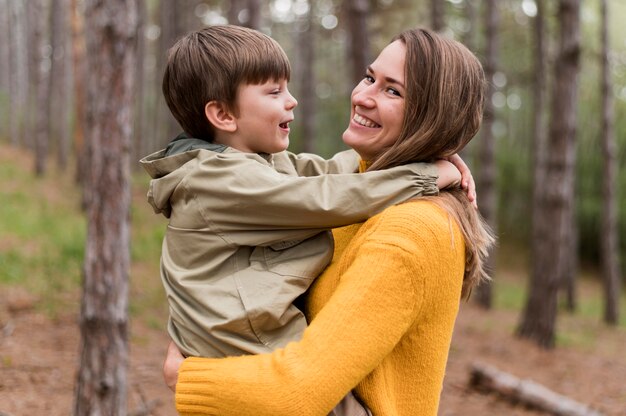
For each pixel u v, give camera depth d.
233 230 1.45
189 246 1.49
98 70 3.28
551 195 9.05
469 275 1.49
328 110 26.30
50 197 14.23
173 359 1.47
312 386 1.26
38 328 6.15
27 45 25.98
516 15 15.97
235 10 8.77
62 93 18.97
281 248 1.47
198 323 1.42
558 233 9.09
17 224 10.70
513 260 21.50
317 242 1.49
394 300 1.30
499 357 8.30
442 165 1.50
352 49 6.74
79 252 9.02
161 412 4.71
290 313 1.41
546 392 6.26
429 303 1.36
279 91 1.58
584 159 21.72
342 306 1.30
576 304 14.84
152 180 1.58
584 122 21.34
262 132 1.56
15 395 4.60
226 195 1.43
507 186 23.25
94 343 3.31
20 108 28.20
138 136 21.58
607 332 12.16
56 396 4.70
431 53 1.46
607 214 12.98
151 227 12.15
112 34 3.24
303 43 20.42
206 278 1.46
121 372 3.36
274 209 1.40
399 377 1.42
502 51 18.30
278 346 1.39
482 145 11.41
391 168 1.43
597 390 7.46
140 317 7.21
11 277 7.59
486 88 1.56
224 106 1.54
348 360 1.27
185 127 1.62
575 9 8.42
